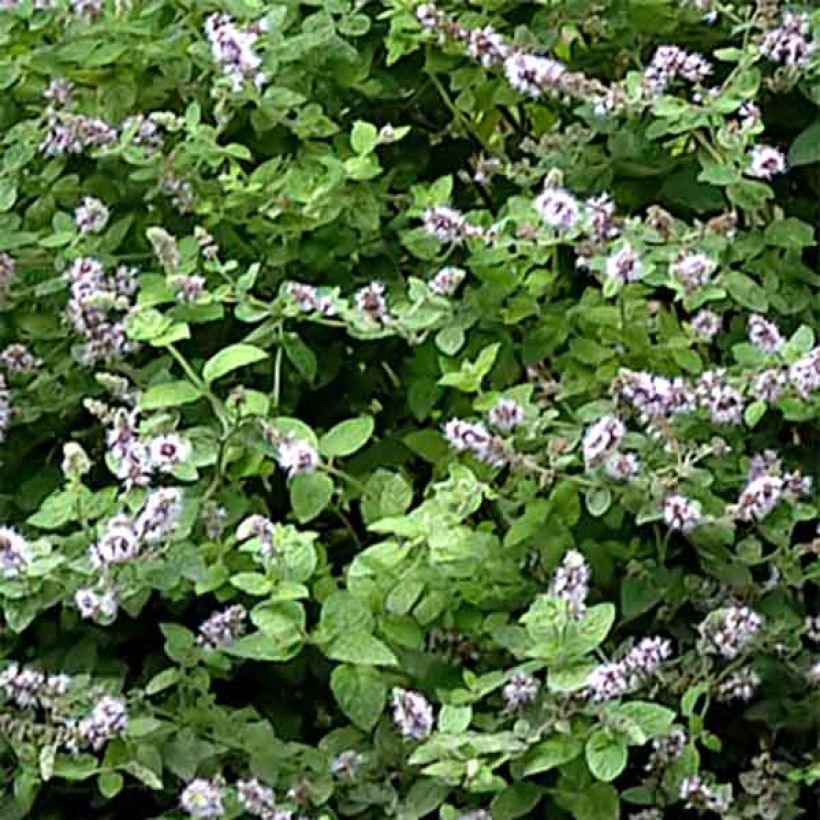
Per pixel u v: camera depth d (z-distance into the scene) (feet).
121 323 3.85
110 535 3.56
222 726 3.68
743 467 3.82
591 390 3.87
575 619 3.55
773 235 3.95
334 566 3.93
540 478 3.72
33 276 4.04
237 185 3.95
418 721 3.53
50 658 3.81
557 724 3.54
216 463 3.76
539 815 3.71
